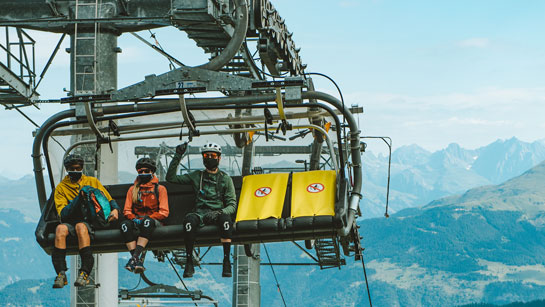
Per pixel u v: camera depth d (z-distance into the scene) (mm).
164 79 12609
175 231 12578
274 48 21062
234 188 13211
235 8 16875
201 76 12477
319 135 18000
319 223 12500
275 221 12641
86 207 12609
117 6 17641
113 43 19562
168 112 12805
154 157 26062
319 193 12953
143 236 12516
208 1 16641
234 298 34844
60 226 12531
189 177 12898
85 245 12438
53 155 15664
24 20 17828
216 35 19156
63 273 12383
